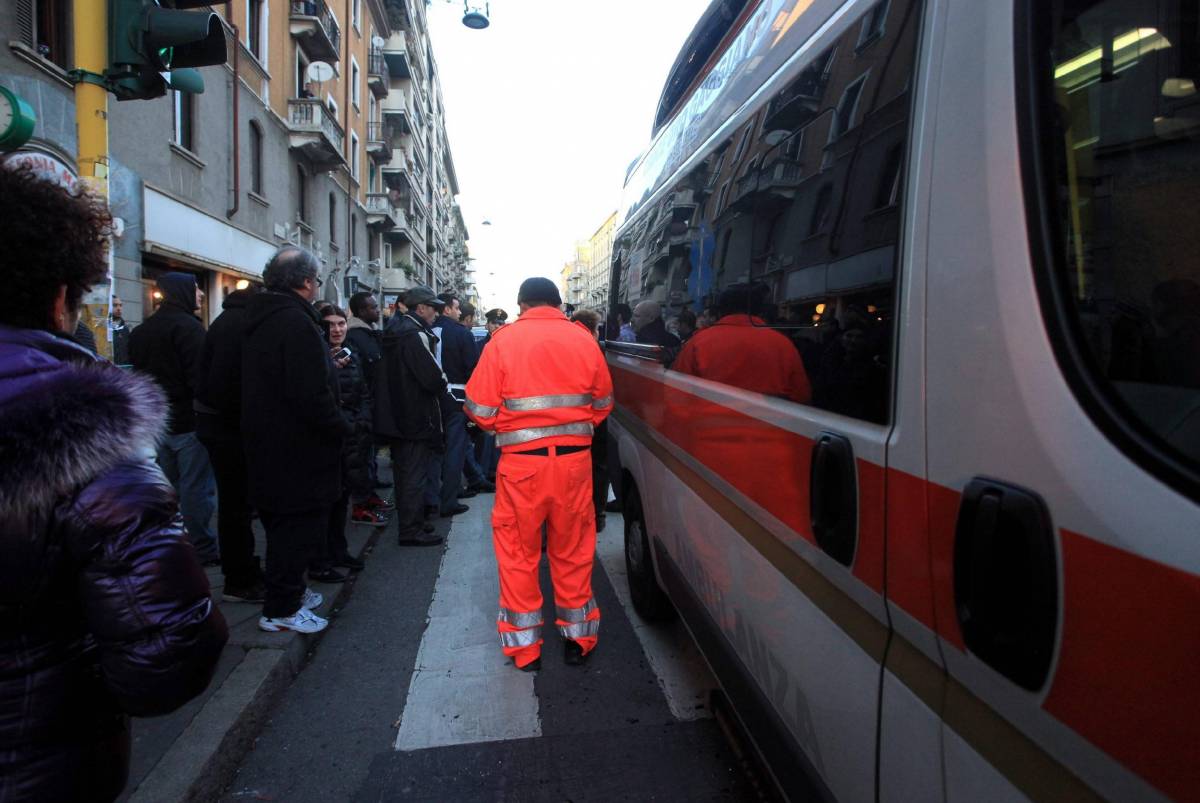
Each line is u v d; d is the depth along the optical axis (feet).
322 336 11.27
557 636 12.91
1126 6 3.34
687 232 10.87
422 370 17.06
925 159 4.34
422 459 17.83
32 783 3.91
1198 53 3.14
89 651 4.13
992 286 3.63
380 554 17.30
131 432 3.93
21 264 3.93
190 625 4.02
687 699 10.62
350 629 13.07
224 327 11.95
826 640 5.34
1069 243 3.37
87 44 11.45
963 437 3.77
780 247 6.80
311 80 67.26
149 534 3.91
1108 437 3.00
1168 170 3.14
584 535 11.55
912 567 4.19
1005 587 3.41
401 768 8.97
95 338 11.96
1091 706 2.94
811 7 7.12
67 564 3.85
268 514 11.41
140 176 38.55
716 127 10.21
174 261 43.86
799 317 6.15
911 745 4.23
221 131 49.32
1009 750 3.44
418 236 149.69
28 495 3.62
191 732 8.68
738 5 10.21
